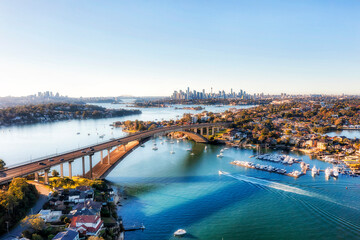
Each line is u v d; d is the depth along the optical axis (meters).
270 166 195.12
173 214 120.62
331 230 105.81
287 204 130.00
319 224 110.56
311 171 188.25
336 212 121.38
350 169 193.12
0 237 85.31
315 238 100.44
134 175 179.25
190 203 132.50
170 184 160.50
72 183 136.00
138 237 101.62
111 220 106.19
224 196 141.12
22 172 129.75
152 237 101.56
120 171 188.88
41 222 89.38
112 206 122.62
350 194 142.38
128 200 136.00
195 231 105.88
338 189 150.00
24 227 90.06
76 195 115.44
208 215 119.50
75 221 91.06
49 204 110.19
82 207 103.94
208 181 165.62
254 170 190.50
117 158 194.38
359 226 109.00
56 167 194.88
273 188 152.12
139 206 128.75
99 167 176.25
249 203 131.88
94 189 131.38
